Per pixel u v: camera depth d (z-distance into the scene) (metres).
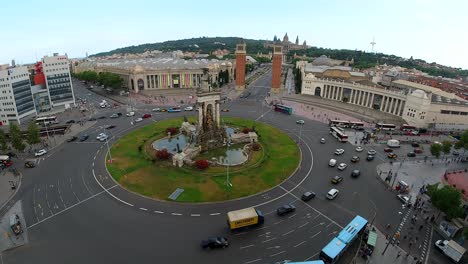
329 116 179.75
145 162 110.69
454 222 77.44
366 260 64.88
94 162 111.56
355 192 92.44
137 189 92.06
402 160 117.44
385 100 187.62
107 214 79.56
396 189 93.50
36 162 112.12
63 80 195.50
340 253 63.56
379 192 92.69
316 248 68.19
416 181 100.50
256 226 74.88
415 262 64.94
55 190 91.88
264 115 179.50
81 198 87.31
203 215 79.50
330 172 105.75
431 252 68.12
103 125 157.25
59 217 78.44
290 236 71.94
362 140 137.62
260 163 110.31
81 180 97.94
